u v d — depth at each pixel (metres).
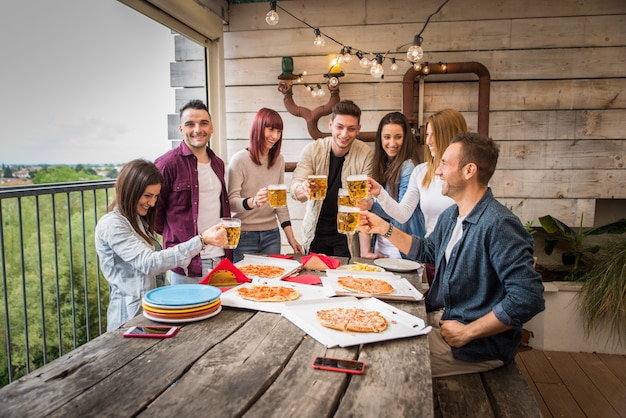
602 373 3.10
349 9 3.81
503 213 1.73
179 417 0.99
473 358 1.78
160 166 2.47
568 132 3.67
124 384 1.14
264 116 2.77
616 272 3.21
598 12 3.54
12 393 1.09
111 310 2.14
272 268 2.22
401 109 3.82
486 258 1.75
